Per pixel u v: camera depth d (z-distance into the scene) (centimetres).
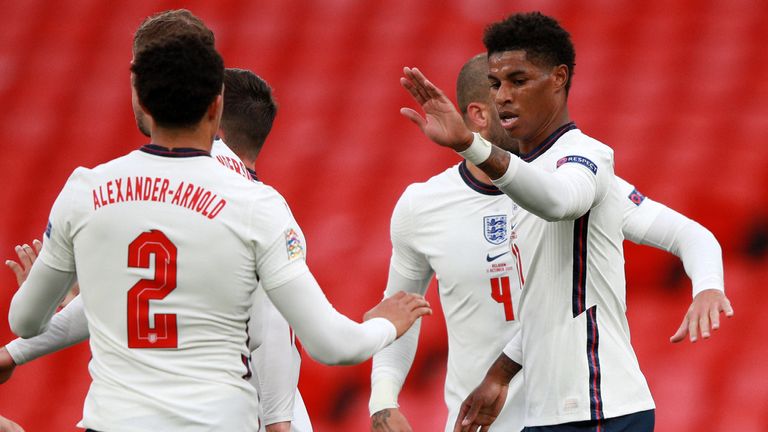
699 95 3266
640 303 2659
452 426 1519
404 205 1547
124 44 3806
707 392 2508
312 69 3578
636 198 1408
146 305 1007
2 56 3794
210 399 1009
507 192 1082
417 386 2523
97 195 1026
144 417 1000
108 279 1017
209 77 1025
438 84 3450
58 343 1193
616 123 3203
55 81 3706
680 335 1195
